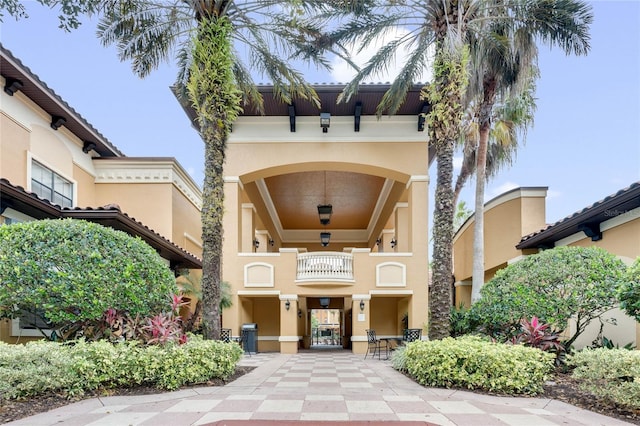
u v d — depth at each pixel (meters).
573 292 7.67
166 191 14.99
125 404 5.52
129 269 7.01
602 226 9.02
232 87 8.88
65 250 6.68
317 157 14.72
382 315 17.27
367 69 11.48
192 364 6.70
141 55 10.30
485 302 8.88
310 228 26.05
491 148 15.82
